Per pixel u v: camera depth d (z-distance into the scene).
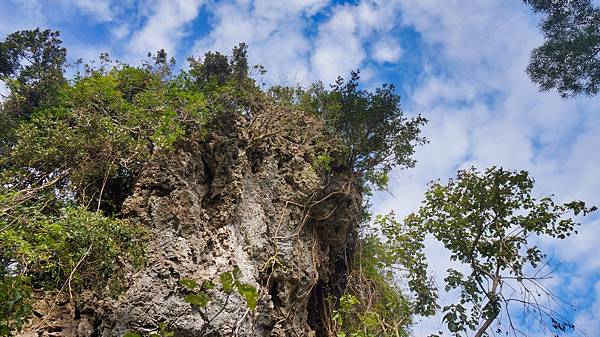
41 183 13.75
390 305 16.16
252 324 12.39
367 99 18.27
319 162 16.22
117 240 11.92
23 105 16.36
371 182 18.28
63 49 18.19
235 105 16.09
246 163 14.84
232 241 13.27
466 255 15.11
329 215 15.91
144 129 14.27
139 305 11.47
